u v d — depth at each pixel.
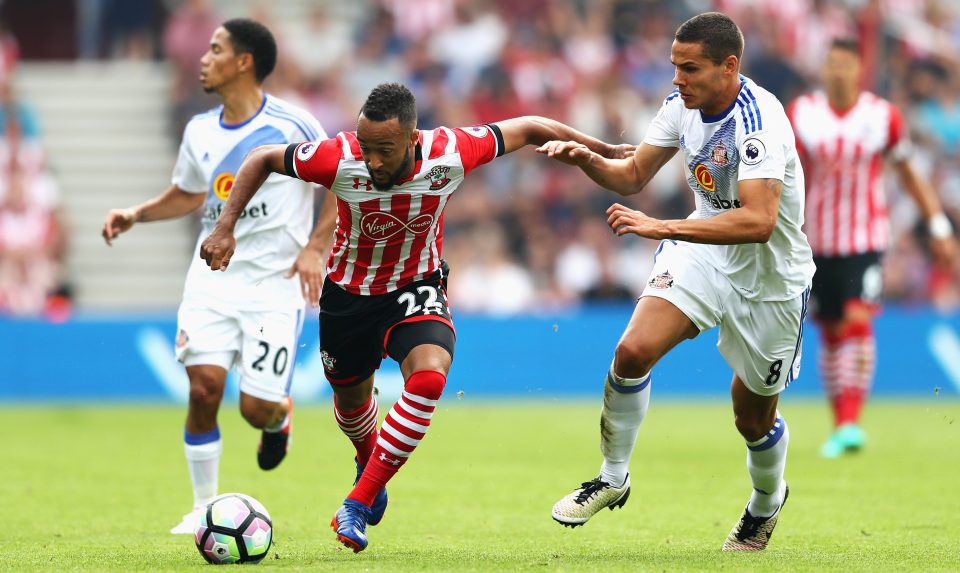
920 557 18.31
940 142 64.94
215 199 23.88
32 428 41.56
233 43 23.69
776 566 17.19
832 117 35.12
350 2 68.81
